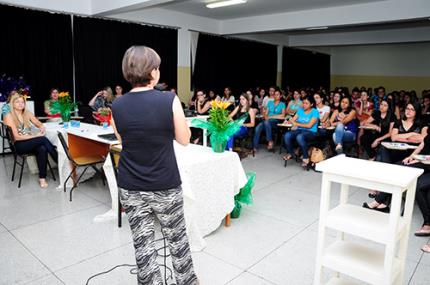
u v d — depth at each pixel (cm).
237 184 293
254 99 821
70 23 613
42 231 279
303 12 761
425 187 280
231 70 941
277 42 1113
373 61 1294
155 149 154
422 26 940
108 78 682
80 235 273
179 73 820
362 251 180
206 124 287
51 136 408
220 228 292
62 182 386
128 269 225
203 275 220
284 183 428
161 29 759
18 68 558
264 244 264
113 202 305
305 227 297
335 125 520
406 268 233
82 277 215
